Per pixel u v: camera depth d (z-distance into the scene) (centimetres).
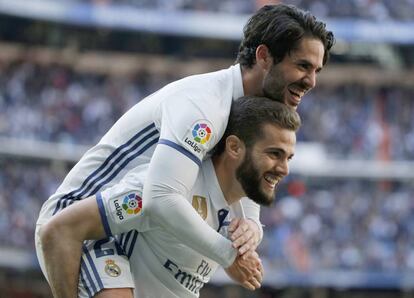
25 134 3862
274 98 588
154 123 580
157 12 4466
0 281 3750
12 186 3662
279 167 571
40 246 583
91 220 561
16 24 4428
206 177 589
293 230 3712
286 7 583
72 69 4494
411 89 4647
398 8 4600
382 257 3675
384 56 4697
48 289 3819
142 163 583
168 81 4684
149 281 596
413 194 4038
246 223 589
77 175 593
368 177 4175
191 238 551
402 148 4272
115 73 4569
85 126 4038
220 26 4494
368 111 4491
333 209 3878
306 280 3616
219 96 576
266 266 3603
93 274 572
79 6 4338
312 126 4253
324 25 583
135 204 559
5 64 4391
